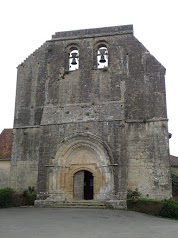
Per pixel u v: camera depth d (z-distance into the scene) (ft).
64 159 88.22
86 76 94.12
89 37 97.91
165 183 82.48
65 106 92.43
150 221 62.34
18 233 45.11
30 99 97.96
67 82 94.84
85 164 87.40
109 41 96.68
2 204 80.79
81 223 56.24
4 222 54.90
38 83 98.78
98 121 88.33
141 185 83.66
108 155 84.94
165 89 89.30
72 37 98.99
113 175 83.46
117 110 88.48
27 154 93.35
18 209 76.59
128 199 80.07
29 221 56.59
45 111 93.09
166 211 69.77
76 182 89.97
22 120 96.58
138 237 44.60
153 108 88.43
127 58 93.81
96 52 97.81
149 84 90.53
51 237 42.93
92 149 87.40
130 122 88.43
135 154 86.02
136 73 92.12
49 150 89.15
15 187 91.40
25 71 101.14
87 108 90.68
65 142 88.69
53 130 90.58
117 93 90.63
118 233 47.60
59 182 86.53
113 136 86.28
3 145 119.24
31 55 102.17
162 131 86.07
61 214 66.74
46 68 98.48
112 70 93.25
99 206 80.89
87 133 87.71
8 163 110.93
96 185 85.05
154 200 75.41
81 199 89.25
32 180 90.89
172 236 45.75
